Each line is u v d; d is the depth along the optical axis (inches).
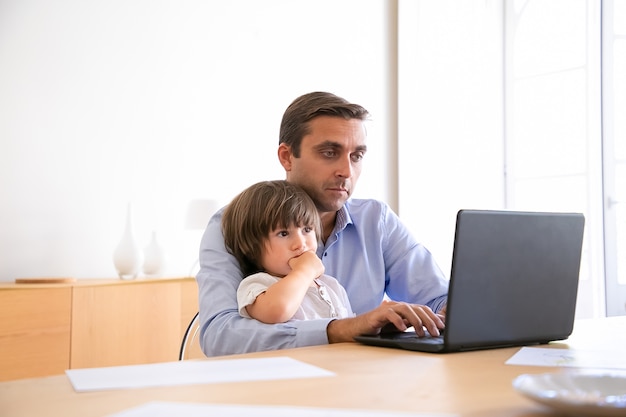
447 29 219.6
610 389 33.2
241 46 189.2
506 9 220.7
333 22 210.2
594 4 197.6
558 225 56.2
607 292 194.5
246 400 33.0
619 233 194.9
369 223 88.9
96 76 163.0
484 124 218.5
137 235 167.8
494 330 52.1
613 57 196.9
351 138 80.7
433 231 216.4
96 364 132.8
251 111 190.4
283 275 72.2
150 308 141.5
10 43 151.6
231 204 75.5
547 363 45.1
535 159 213.0
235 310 66.2
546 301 55.8
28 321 124.6
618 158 195.6
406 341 52.1
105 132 163.8
